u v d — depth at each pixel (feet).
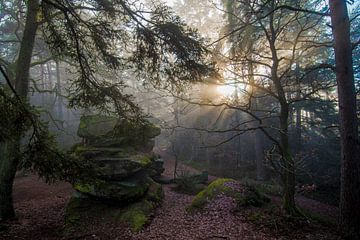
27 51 35.76
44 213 36.52
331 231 27.45
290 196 31.40
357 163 27.32
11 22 57.41
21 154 19.36
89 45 23.07
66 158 21.27
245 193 36.09
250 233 27.12
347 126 27.66
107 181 33.96
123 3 19.44
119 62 23.38
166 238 26.99
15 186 54.39
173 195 45.16
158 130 46.62
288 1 33.40
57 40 21.84
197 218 32.45
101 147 38.34
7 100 16.60
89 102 24.95
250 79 33.58
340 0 27.94
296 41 32.12
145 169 39.17
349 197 27.27
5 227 30.73
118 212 32.58
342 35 27.84
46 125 20.13
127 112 25.71
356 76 57.26
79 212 32.58
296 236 26.11
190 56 20.92
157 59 21.50
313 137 71.67
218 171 70.74
